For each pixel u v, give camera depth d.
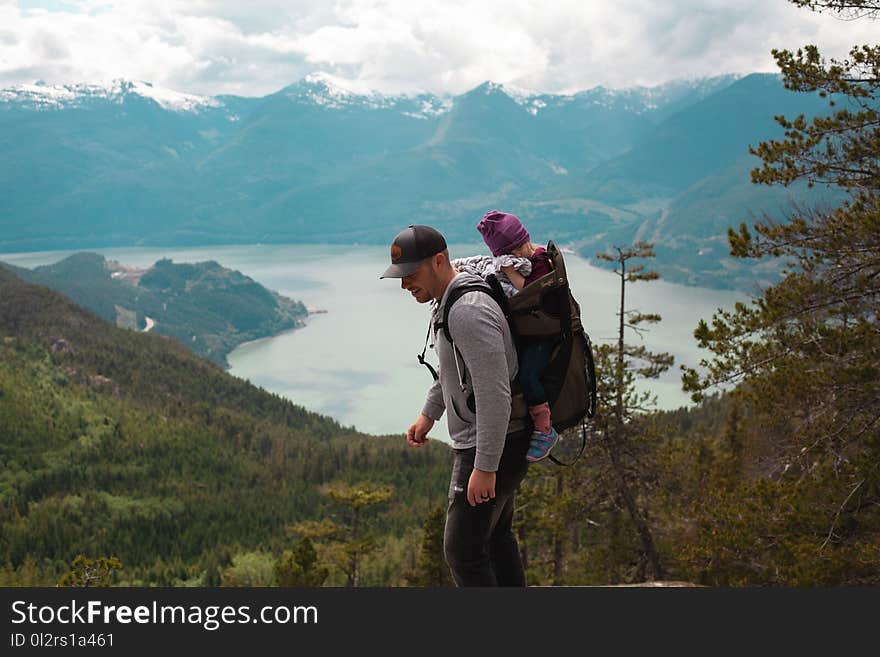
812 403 9.05
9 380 190.12
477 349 2.68
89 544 125.94
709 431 33.78
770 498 9.45
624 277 18.66
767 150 9.30
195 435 181.25
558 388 2.84
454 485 3.06
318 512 132.88
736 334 9.14
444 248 2.84
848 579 8.13
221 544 122.06
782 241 9.06
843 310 8.51
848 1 8.76
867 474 8.27
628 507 18.81
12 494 149.75
